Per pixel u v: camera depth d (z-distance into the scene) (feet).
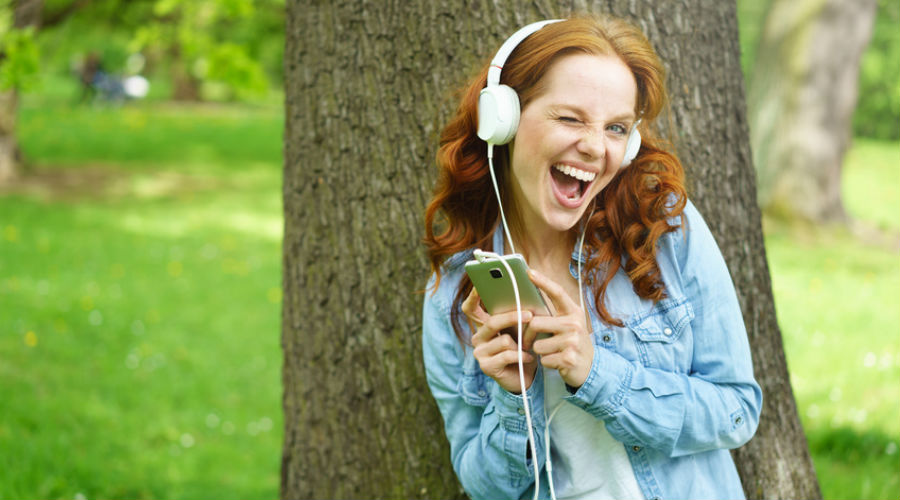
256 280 27.20
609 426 5.02
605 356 4.92
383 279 7.22
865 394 15.61
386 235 7.17
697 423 4.98
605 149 4.82
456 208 5.65
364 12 7.04
